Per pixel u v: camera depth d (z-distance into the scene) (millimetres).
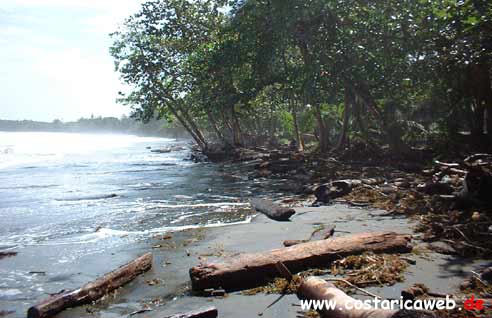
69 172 23844
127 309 5023
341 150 23688
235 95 26234
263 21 23016
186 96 35812
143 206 12156
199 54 29203
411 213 9219
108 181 19109
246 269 5562
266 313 4695
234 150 30922
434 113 24797
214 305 4980
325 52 21281
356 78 20938
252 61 24938
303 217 9688
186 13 34031
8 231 9156
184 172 23047
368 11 19625
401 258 6098
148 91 35188
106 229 9227
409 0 18453
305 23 21328
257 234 8289
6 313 5020
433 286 5109
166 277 6031
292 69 23219
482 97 20250
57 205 12625
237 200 12828
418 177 13844
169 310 4918
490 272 5176
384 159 19562
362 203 10844
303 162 20234
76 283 5949
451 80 20344
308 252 6070
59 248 7727
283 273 5516
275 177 18344
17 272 6430
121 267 5914
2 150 47344
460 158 16891
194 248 7469
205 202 12656
